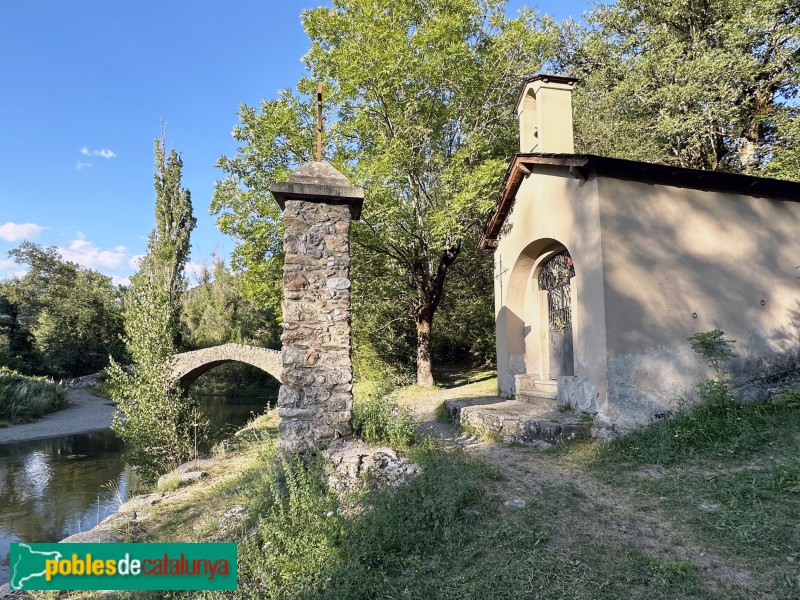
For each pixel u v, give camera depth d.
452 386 16.50
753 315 7.84
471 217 14.31
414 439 6.84
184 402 11.16
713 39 16.05
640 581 3.27
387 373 18.94
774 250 8.17
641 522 4.27
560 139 9.73
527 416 7.95
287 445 5.66
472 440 7.96
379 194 12.29
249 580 3.62
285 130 13.53
